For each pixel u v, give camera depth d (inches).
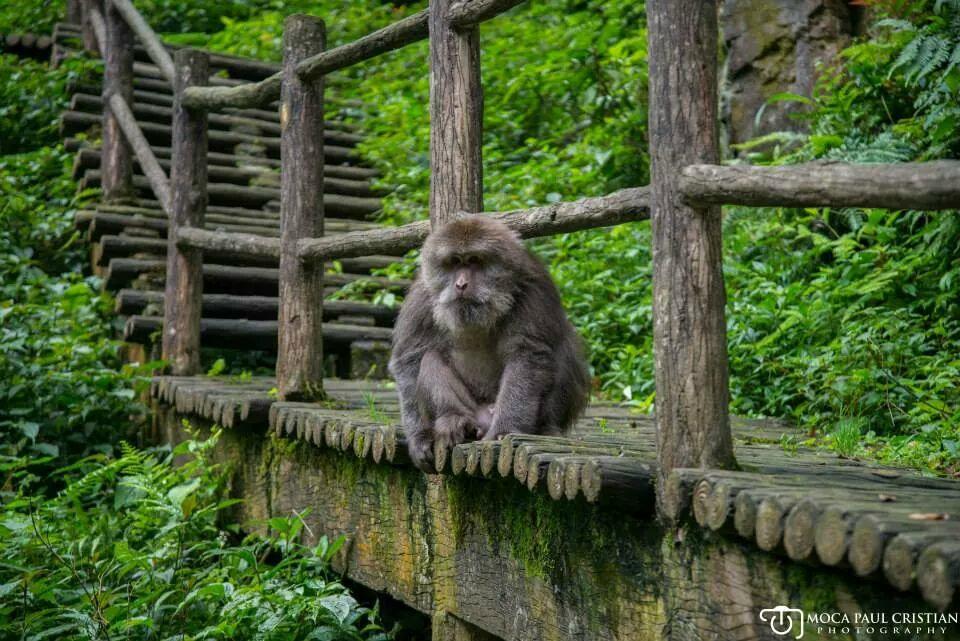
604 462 121.3
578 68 466.3
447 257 158.7
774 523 99.8
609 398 305.3
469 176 187.5
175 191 307.4
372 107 523.8
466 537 162.2
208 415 251.0
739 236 329.7
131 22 373.4
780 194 108.4
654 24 124.6
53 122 497.4
